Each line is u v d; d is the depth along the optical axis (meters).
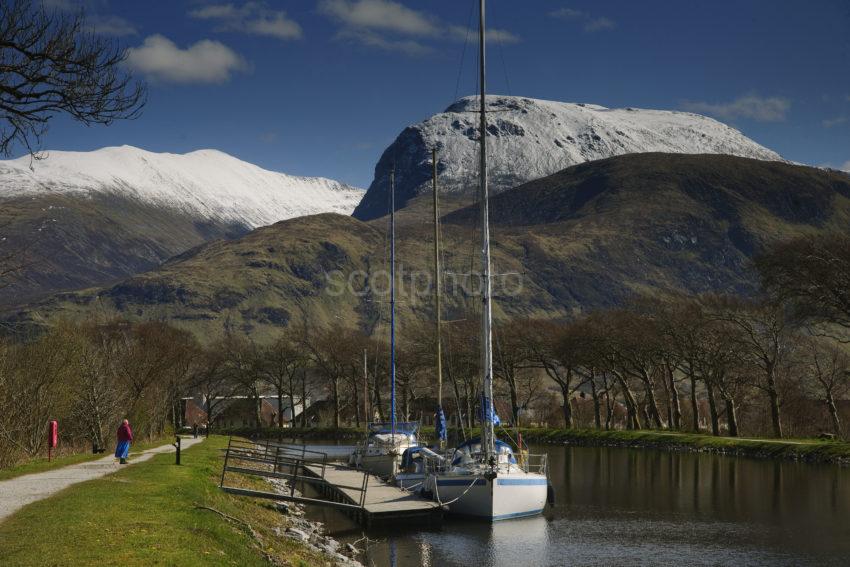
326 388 191.50
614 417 162.50
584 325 121.69
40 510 28.08
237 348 172.25
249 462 69.94
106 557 21.75
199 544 25.56
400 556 38.88
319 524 46.00
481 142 49.38
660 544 42.25
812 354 103.94
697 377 107.75
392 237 75.88
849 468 71.62
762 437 97.00
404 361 147.12
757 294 100.81
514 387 133.88
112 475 41.38
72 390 66.25
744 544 42.25
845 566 37.75
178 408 158.75
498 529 45.50
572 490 62.69
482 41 50.16
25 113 22.89
